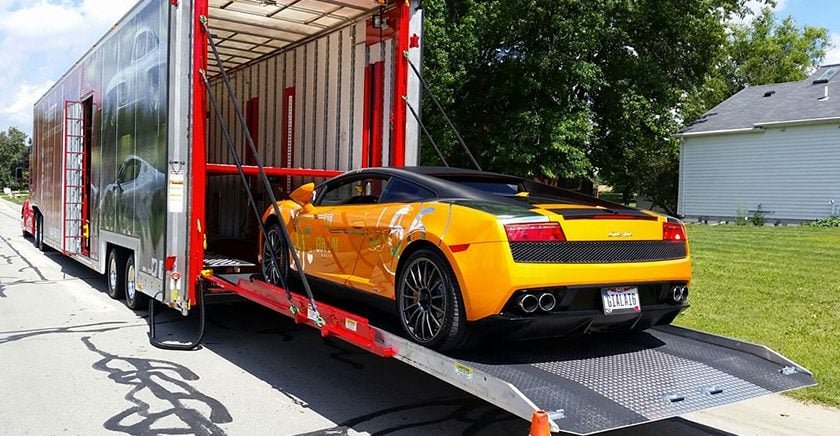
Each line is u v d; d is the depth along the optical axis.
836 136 23.41
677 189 30.44
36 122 14.79
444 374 3.79
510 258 3.61
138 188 7.23
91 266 9.55
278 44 9.57
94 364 5.81
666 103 22.66
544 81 20.19
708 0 22.33
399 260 4.38
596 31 19.62
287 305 5.30
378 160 7.40
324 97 8.62
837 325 6.96
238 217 11.32
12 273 11.62
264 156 10.41
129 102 7.57
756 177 25.77
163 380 5.36
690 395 3.64
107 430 4.24
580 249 3.83
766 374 4.08
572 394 3.49
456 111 22.56
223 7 7.80
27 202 17.70
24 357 6.00
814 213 24.16
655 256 4.17
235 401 4.88
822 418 4.60
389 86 7.27
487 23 20.59
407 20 7.15
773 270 10.85
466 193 4.31
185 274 6.27
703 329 6.86
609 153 23.33
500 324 3.67
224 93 12.17
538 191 5.02
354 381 5.45
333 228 5.17
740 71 45.75
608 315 3.91
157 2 6.59
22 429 4.24
